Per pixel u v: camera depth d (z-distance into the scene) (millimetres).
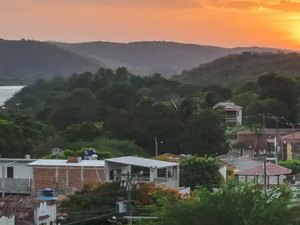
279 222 27250
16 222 42344
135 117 102000
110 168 59938
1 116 102125
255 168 59688
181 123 99000
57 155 75000
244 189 28062
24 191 60875
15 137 87688
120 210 41719
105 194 45656
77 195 46219
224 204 27609
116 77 175000
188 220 27859
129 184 43062
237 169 74875
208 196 28000
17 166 63969
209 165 64688
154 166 59188
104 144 91812
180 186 63250
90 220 43219
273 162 79312
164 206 29141
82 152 75062
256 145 102000
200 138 94438
